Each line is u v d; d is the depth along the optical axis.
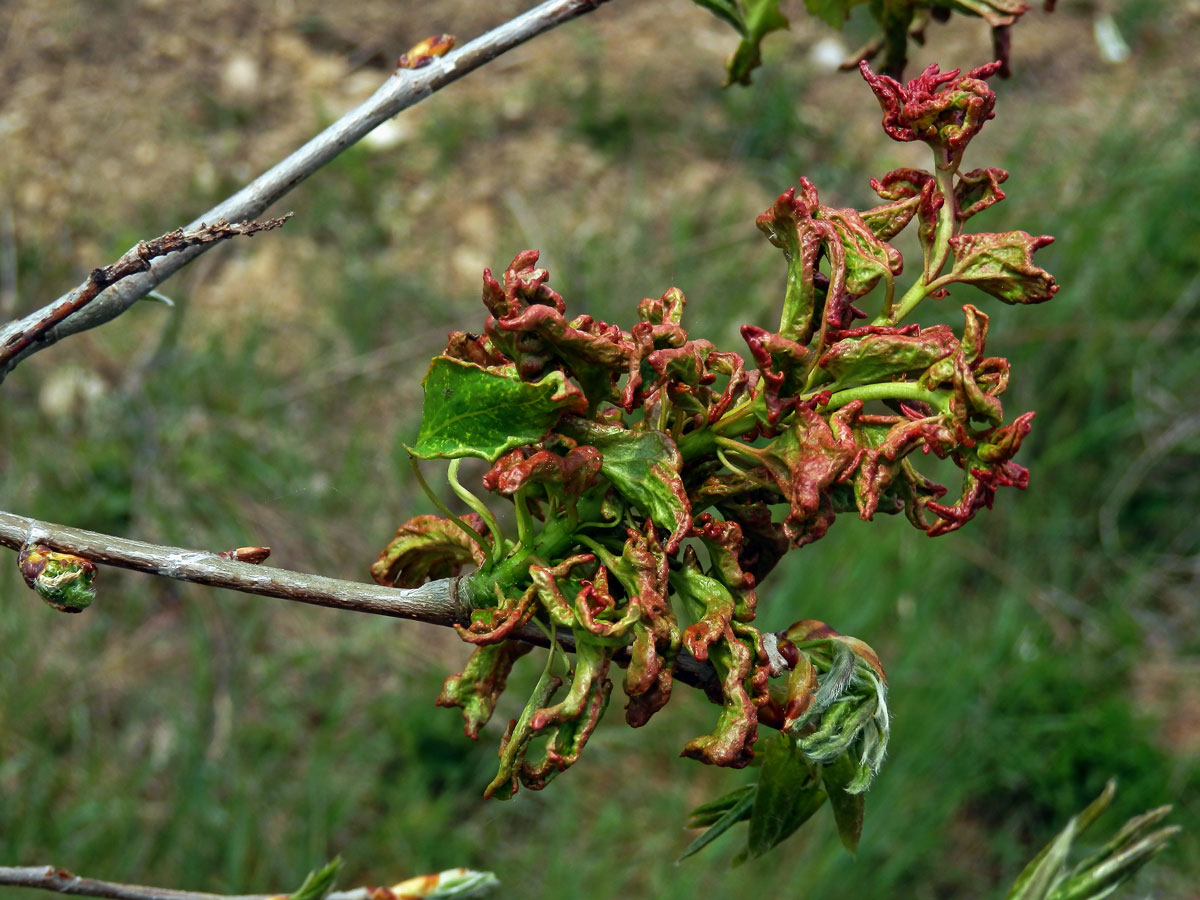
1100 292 5.51
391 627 4.76
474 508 1.03
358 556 4.79
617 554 1.01
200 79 5.63
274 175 1.30
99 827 4.14
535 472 0.93
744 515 1.03
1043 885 1.24
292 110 5.64
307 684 4.60
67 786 4.23
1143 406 5.39
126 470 4.72
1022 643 4.89
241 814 4.22
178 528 4.64
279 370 5.09
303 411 5.05
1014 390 5.43
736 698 0.96
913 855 4.37
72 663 4.45
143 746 4.38
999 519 5.23
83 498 4.64
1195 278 5.57
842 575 4.79
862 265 0.98
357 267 5.35
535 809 4.52
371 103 1.33
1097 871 1.25
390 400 5.14
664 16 6.27
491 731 4.55
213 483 4.76
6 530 0.99
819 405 0.97
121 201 5.29
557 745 0.97
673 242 5.57
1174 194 5.78
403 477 4.94
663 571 0.96
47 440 4.72
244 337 5.11
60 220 5.20
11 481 4.61
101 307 1.25
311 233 5.41
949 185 1.03
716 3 1.62
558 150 5.77
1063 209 5.72
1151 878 4.45
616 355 0.93
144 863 4.14
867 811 4.41
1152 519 5.45
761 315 5.34
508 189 5.64
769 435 0.98
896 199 1.05
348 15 5.92
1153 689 4.95
